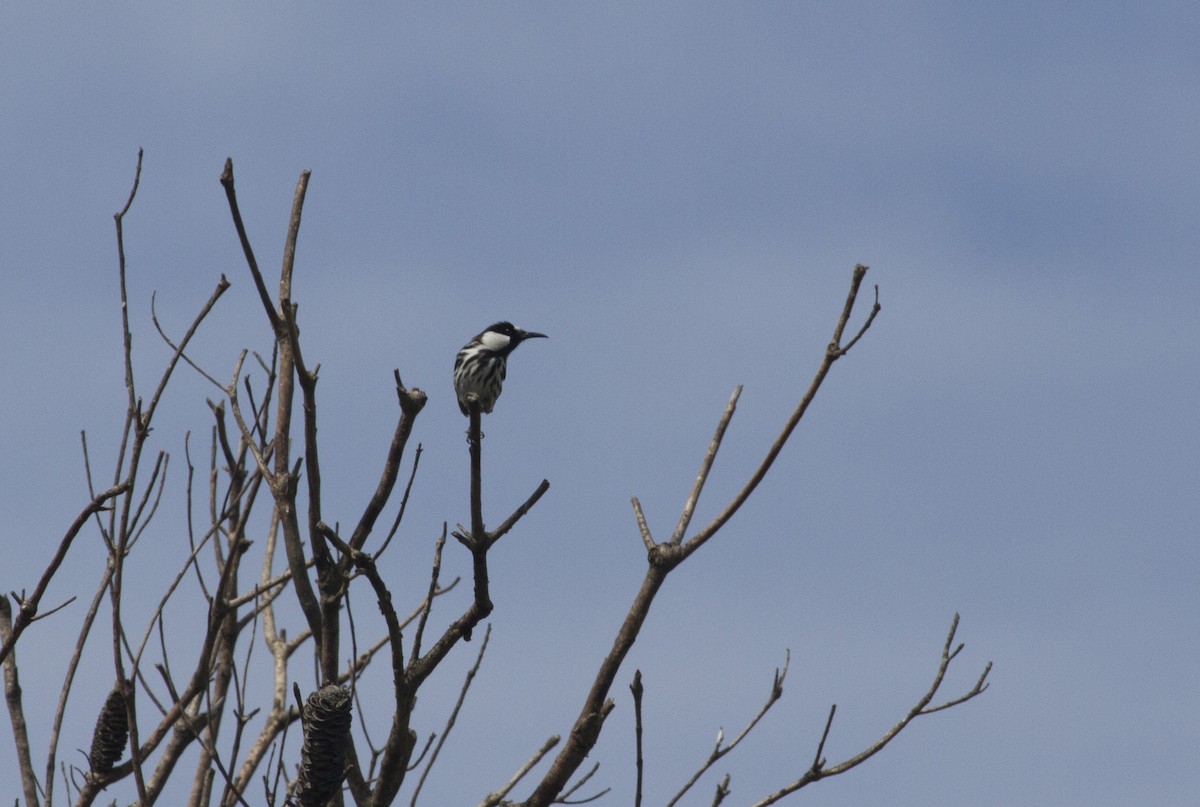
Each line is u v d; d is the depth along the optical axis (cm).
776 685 974
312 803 986
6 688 1148
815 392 908
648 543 927
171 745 1193
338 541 986
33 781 1114
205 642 1145
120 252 1113
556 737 1132
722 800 937
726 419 953
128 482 998
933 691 981
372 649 1233
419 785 1038
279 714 1288
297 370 1038
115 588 1041
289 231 1088
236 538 1169
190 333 1116
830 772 954
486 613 1042
